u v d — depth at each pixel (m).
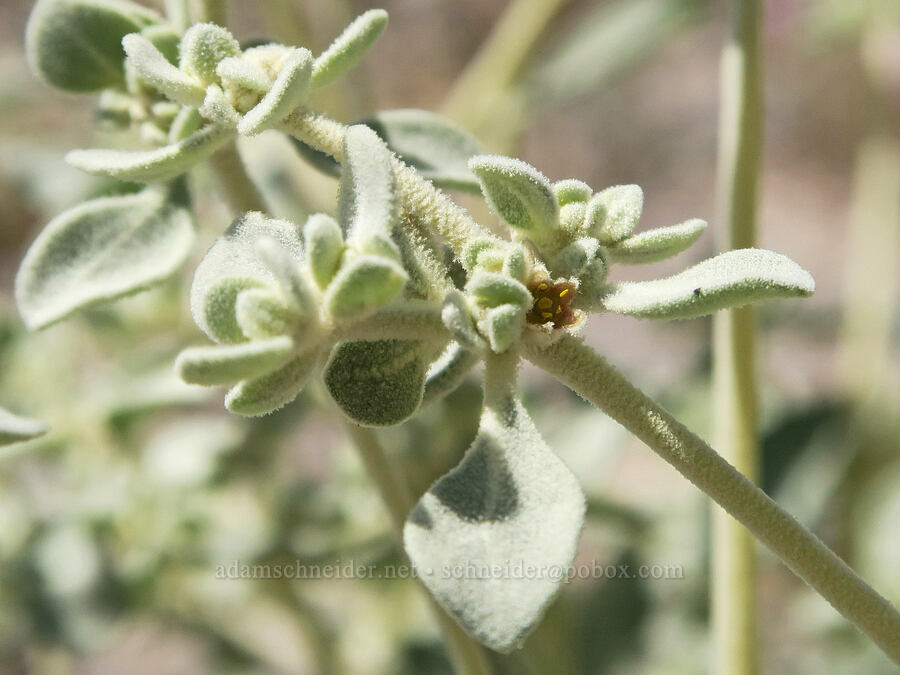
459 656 0.10
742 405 0.10
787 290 0.07
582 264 0.07
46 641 0.14
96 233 0.09
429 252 0.08
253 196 0.09
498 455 0.07
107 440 0.15
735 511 0.07
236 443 0.15
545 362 0.07
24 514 0.15
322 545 0.14
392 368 0.07
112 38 0.09
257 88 0.08
